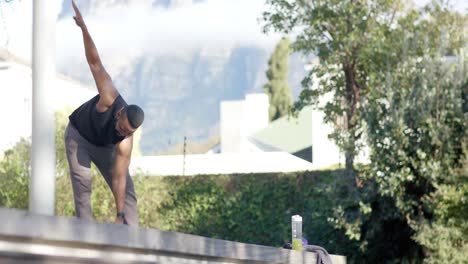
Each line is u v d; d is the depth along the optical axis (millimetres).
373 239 14891
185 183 19297
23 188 15852
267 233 18516
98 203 16359
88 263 3523
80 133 6641
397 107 14375
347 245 16188
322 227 17047
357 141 14977
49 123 5336
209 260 4777
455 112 14078
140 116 6414
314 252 7184
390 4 16859
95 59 6500
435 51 15477
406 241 14656
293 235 7387
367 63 16828
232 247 5098
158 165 27719
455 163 13992
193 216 19141
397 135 14000
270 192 18656
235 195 18969
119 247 3760
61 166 16188
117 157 6629
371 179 14422
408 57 15039
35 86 5328
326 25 17672
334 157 26969
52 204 5301
